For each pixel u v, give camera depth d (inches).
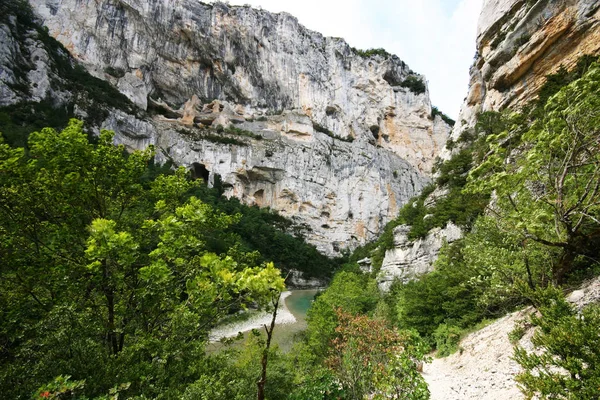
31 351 204.2
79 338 210.2
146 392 205.6
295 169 3398.1
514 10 1469.0
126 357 213.0
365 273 1913.1
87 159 251.8
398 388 234.2
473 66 1985.7
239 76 3567.9
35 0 2539.4
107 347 251.8
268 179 3351.4
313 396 312.8
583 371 144.3
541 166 322.0
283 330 1180.5
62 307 212.1
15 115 1802.4
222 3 3526.1
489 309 605.6
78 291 253.0
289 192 3319.4
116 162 274.2
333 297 944.9
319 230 3385.8
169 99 3346.5
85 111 2260.1
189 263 256.5
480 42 1680.6
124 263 207.9
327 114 4094.5
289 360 527.2
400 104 4643.2
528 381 167.2
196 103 3383.4
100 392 193.0
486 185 331.9
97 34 2758.4
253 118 3602.4
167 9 3152.1
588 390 139.4
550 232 345.1
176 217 245.1
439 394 368.5
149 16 3041.3
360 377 297.6
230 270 224.4
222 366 287.9
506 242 439.8
